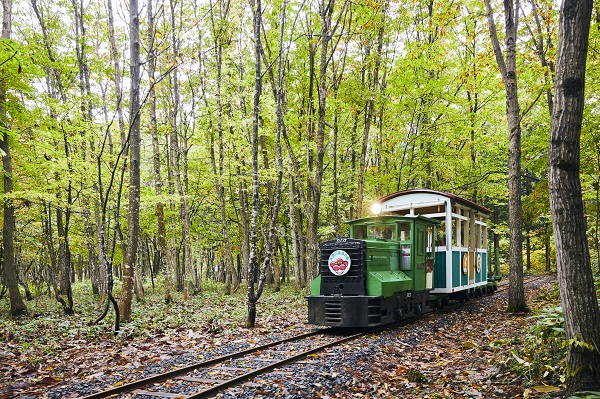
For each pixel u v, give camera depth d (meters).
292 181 20.44
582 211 4.85
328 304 10.62
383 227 12.76
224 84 19.92
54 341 9.23
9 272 13.62
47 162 12.66
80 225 22.34
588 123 13.87
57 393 5.57
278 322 11.80
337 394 5.62
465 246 15.42
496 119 21.59
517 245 12.67
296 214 23.95
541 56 15.77
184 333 10.13
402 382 6.20
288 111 17.88
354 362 7.14
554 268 38.34
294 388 5.75
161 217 18.27
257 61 11.23
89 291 27.05
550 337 6.60
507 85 12.80
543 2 13.80
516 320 11.06
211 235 28.94
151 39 16.20
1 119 11.58
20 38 17.73
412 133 21.52
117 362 7.27
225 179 20.50
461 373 6.53
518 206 12.73
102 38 18.94
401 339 9.26
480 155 23.33
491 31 12.99
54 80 18.14
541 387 5.33
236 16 19.02
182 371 6.50
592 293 4.78
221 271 38.75
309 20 16.39
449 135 20.52
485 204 31.45
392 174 20.56
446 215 13.82
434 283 13.81
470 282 15.84
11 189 12.93
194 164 23.67
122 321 11.33
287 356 7.60
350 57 17.73
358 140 22.73
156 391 5.66
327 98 17.45
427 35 20.00
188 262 21.47
